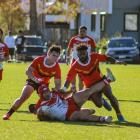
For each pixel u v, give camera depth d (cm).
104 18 15288
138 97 5206
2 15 17925
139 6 14888
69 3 15512
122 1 14912
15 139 2881
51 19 17425
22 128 3238
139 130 3225
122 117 3650
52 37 18012
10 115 3650
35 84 3691
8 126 3312
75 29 16438
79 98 3528
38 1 16700
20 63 11550
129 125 3441
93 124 3419
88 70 3666
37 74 3741
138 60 11788
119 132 3138
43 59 3725
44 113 3528
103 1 15088
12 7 16412
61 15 16562
